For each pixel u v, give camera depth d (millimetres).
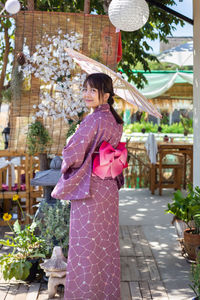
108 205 2562
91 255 2508
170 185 7086
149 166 7656
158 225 5074
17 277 3117
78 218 2527
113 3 3076
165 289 3154
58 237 3324
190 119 12133
